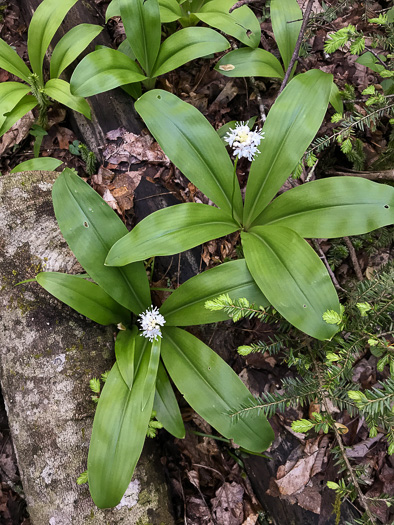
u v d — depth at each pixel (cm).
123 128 58
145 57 52
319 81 44
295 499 45
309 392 37
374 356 49
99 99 58
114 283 43
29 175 48
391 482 44
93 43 62
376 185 41
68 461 42
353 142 53
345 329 40
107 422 39
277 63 54
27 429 43
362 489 44
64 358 44
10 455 55
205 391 41
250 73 52
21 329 45
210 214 43
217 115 61
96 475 38
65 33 61
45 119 60
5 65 55
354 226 40
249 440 40
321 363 41
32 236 47
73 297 41
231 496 48
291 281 38
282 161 43
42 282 41
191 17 58
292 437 47
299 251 39
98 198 43
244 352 39
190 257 54
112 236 43
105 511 41
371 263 52
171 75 63
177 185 56
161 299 52
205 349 43
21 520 52
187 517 48
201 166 44
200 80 62
